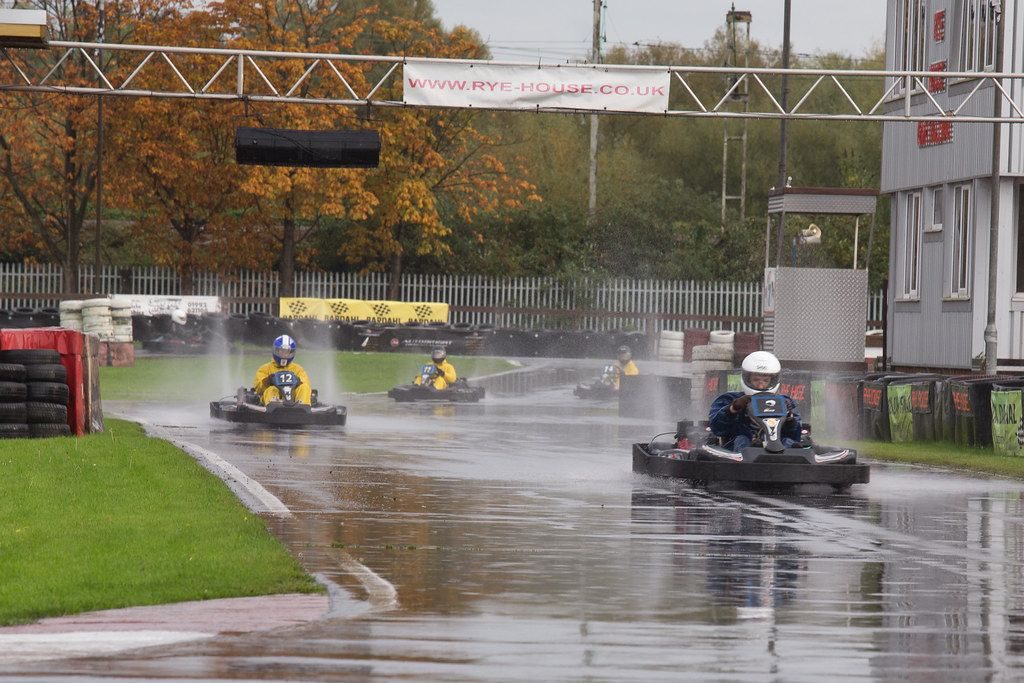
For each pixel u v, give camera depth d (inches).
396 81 5757.9
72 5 5482.3
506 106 2534.5
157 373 4052.7
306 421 2507.4
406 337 5211.6
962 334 2992.1
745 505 1465.3
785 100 4018.2
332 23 6619.1
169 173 5423.2
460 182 5999.0
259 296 5625.0
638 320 5570.9
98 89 2479.1
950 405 2268.7
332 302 5433.1
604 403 3511.3
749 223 6697.8
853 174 6889.8
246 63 5393.7
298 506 1397.6
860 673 740.0
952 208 3053.6
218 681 710.5
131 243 6717.5
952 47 3038.9
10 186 5762.8
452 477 1710.1
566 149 7559.1
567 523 1306.6
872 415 2412.6
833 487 1659.7
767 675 733.9
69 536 1119.0
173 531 1150.3
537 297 5649.6
